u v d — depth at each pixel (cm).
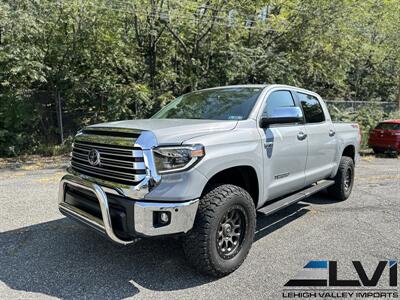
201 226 298
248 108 376
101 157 306
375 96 2153
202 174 294
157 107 1166
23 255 355
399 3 1582
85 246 379
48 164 924
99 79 1164
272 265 345
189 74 1245
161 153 280
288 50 1393
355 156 617
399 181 785
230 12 1233
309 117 480
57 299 277
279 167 393
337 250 382
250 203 337
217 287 301
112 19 1111
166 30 1213
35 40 1054
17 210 500
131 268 332
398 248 389
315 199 599
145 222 274
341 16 1320
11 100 1049
